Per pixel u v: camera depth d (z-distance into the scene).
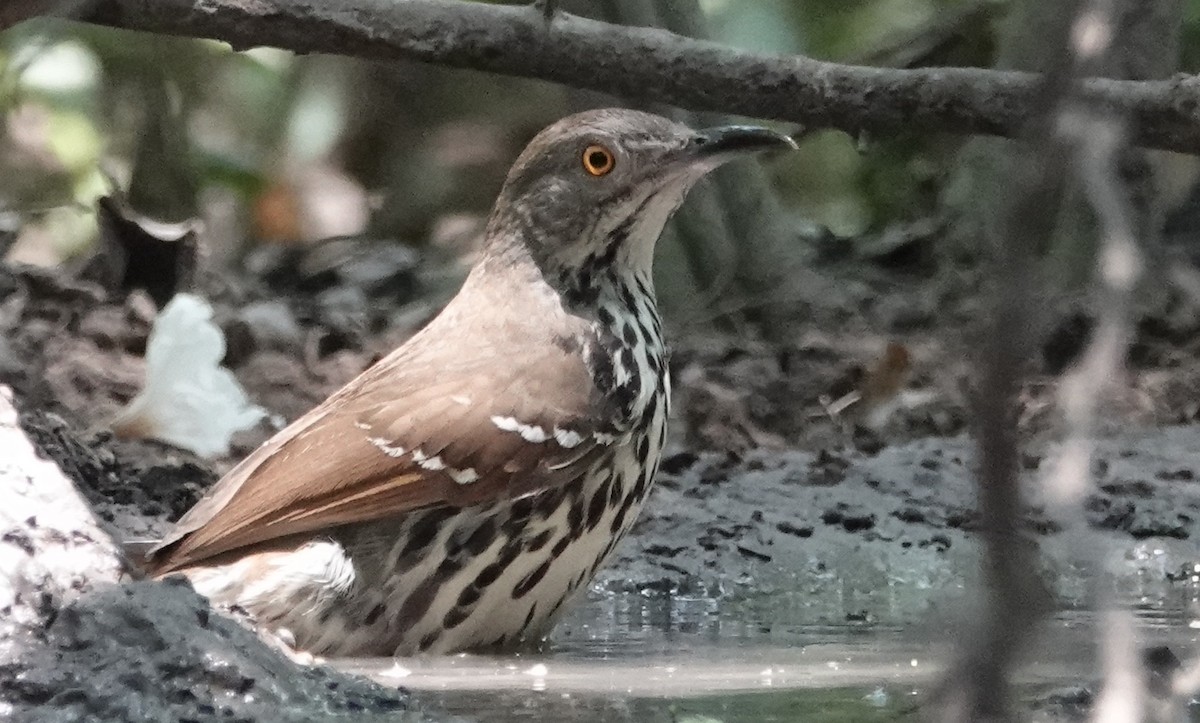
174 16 9.75
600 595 9.84
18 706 5.81
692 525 11.01
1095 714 2.61
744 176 16.39
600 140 8.84
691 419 13.03
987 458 2.48
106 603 6.25
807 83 9.90
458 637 8.05
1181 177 15.87
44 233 18.50
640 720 6.12
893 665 7.36
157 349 11.16
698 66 9.99
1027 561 2.48
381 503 7.86
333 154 21.62
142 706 5.83
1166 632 7.98
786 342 15.38
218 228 20.81
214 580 7.67
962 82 9.66
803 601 9.54
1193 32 17.91
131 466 10.68
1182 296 14.58
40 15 5.84
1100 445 12.52
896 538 10.86
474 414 8.02
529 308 8.66
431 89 21.66
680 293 16.23
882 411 13.59
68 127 18.08
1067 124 2.41
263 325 14.01
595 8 14.51
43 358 12.59
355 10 9.89
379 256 18.25
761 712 6.27
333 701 6.15
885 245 18.09
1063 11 2.41
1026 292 2.47
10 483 6.79
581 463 8.21
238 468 8.37
